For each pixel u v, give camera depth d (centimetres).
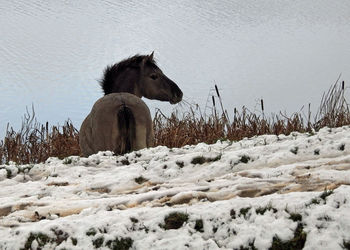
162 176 854
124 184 830
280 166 809
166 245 611
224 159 867
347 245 571
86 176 880
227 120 1669
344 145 869
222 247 606
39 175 916
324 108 1648
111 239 627
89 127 1262
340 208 606
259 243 596
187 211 647
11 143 1608
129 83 1473
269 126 1667
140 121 1220
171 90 1496
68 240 634
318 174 743
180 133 1633
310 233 588
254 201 647
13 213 730
